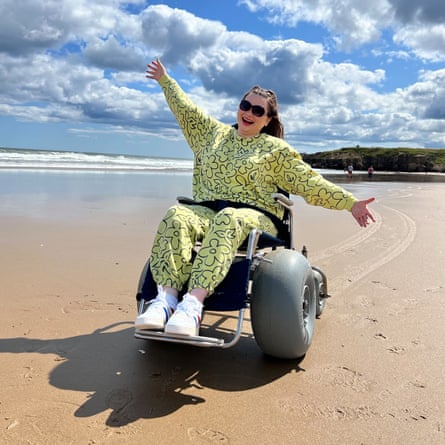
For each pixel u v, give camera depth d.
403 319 4.01
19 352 3.14
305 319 3.20
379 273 5.56
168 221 3.06
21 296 4.21
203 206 3.52
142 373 2.94
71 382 2.78
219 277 2.86
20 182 14.05
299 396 2.71
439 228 9.05
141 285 3.27
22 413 2.43
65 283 4.64
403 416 2.53
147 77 4.21
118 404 2.56
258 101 3.71
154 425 2.37
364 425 2.44
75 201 10.59
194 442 2.25
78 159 31.91
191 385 2.81
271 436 2.32
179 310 2.69
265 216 3.46
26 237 6.62
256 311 2.96
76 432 2.29
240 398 2.68
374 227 9.08
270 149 3.67
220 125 4.00
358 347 3.42
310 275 3.21
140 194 12.70
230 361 3.16
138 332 2.73
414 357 3.26
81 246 6.26
